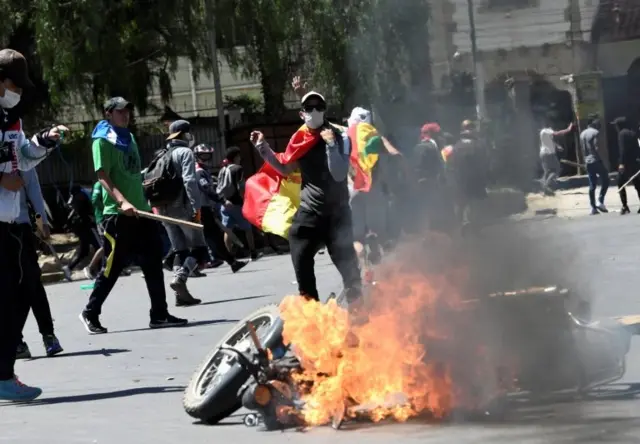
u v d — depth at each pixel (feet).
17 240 27.20
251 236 74.38
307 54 90.12
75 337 38.78
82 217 73.36
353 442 18.86
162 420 22.61
